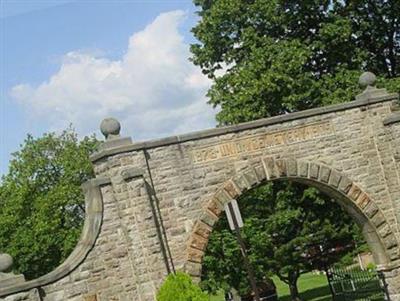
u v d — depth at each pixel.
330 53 35.62
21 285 18.52
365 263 44.78
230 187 22.08
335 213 34.09
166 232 21.03
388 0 35.97
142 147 20.95
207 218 21.58
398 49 37.41
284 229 35.28
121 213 20.27
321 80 33.78
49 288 19.09
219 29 36.97
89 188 20.52
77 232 47.09
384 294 24.67
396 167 24.33
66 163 50.34
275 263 35.28
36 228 46.25
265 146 22.84
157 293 19.84
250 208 37.03
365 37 36.94
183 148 21.70
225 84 36.00
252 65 33.62
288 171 22.98
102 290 19.81
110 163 20.53
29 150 51.12
